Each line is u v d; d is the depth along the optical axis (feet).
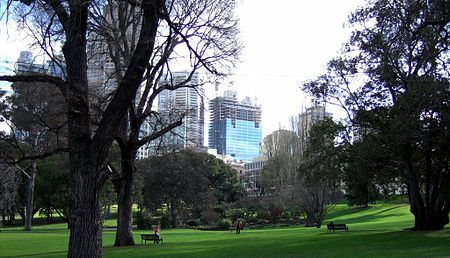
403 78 94.68
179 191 225.97
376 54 103.19
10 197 160.15
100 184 36.35
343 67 115.85
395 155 100.37
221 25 75.56
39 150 95.61
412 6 82.17
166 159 140.15
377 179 120.47
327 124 119.14
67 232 171.01
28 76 38.22
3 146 103.04
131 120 85.15
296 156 217.97
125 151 85.97
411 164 109.81
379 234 103.14
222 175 301.22
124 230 90.02
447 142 85.30
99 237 36.11
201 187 232.73
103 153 36.24
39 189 229.66
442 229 110.32
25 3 36.60
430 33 84.02
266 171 263.90
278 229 179.01
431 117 81.46
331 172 118.11
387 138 97.35
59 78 39.22
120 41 83.41
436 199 110.63
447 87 79.51
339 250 70.79
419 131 81.30
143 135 108.37
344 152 115.03
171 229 212.84
